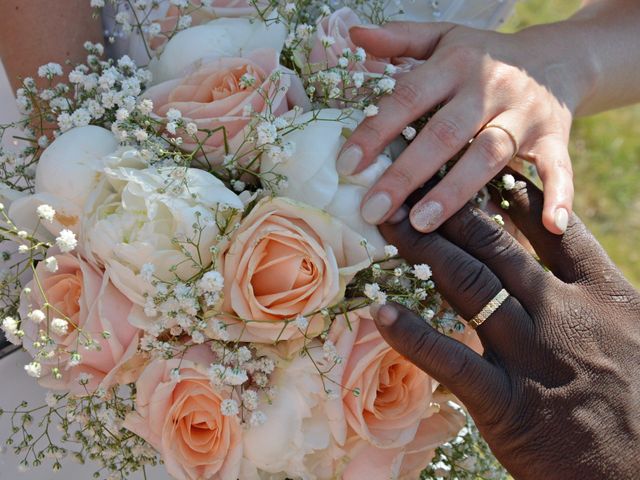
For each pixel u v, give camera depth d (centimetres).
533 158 117
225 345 98
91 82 112
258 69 106
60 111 117
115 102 106
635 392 96
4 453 126
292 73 110
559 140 118
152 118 104
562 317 99
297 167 99
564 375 96
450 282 101
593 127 346
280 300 95
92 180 98
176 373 96
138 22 130
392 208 102
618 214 318
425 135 108
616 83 140
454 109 111
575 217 110
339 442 100
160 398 97
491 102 114
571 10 380
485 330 100
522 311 100
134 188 94
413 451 109
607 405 95
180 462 99
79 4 137
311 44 115
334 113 106
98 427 106
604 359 97
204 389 98
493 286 100
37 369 94
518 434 96
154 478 134
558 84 128
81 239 99
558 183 112
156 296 93
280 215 95
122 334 98
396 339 96
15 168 114
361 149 103
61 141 100
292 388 98
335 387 98
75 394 102
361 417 99
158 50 122
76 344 98
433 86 113
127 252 92
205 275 90
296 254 94
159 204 94
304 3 125
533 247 112
